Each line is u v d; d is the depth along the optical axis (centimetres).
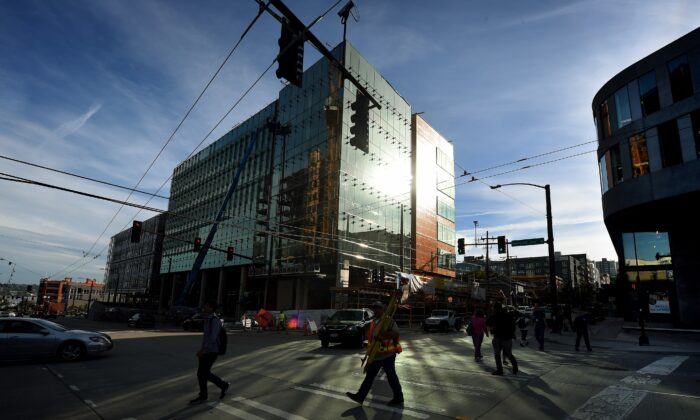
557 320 2403
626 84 2664
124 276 9900
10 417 578
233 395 706
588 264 17462
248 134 5841
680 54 2355
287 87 5178
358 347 1562
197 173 7106
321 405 635
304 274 3991
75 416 584
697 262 2591
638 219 2800
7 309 12019
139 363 1088
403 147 5216
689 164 2238
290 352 1391
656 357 1261
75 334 1142
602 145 2891
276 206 4875
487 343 1802
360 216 4309
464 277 6700
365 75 4688
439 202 6050
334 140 4247
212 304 700
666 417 554
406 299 3259
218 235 5912
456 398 673
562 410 593
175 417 576
